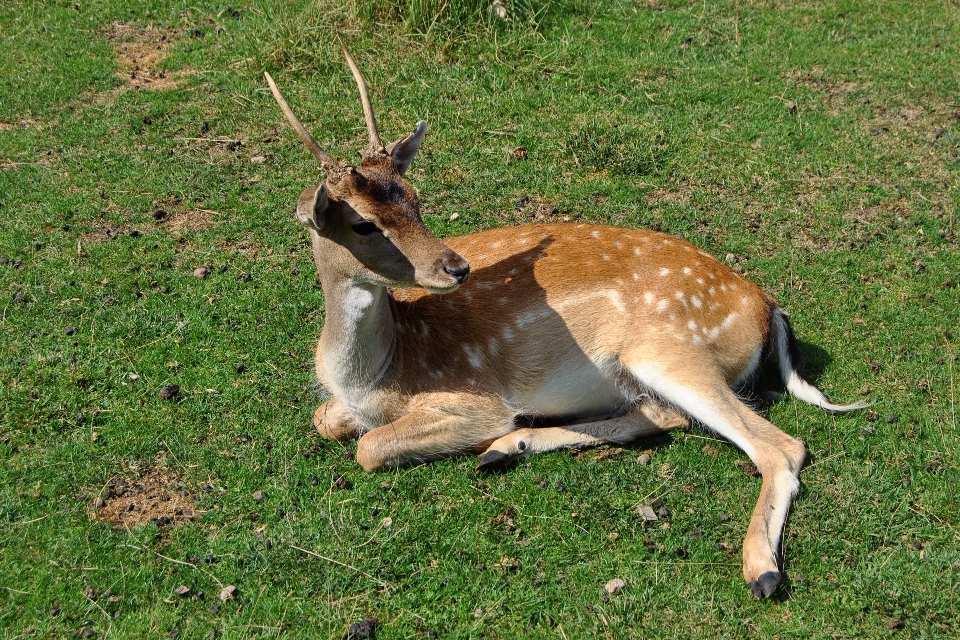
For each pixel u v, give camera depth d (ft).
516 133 30.09
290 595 16.29
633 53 34.81
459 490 18.44
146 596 16.29
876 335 22.40
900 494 18.07
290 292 23.79
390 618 15.98
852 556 16.96
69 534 17.28
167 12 38.09
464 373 19.24
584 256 20.08
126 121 30.83
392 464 18.81
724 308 19.95
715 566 16.80
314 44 33.99
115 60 34.65
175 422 19.88
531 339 19.47
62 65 34.01
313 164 28.89
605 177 28.48
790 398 20.70
